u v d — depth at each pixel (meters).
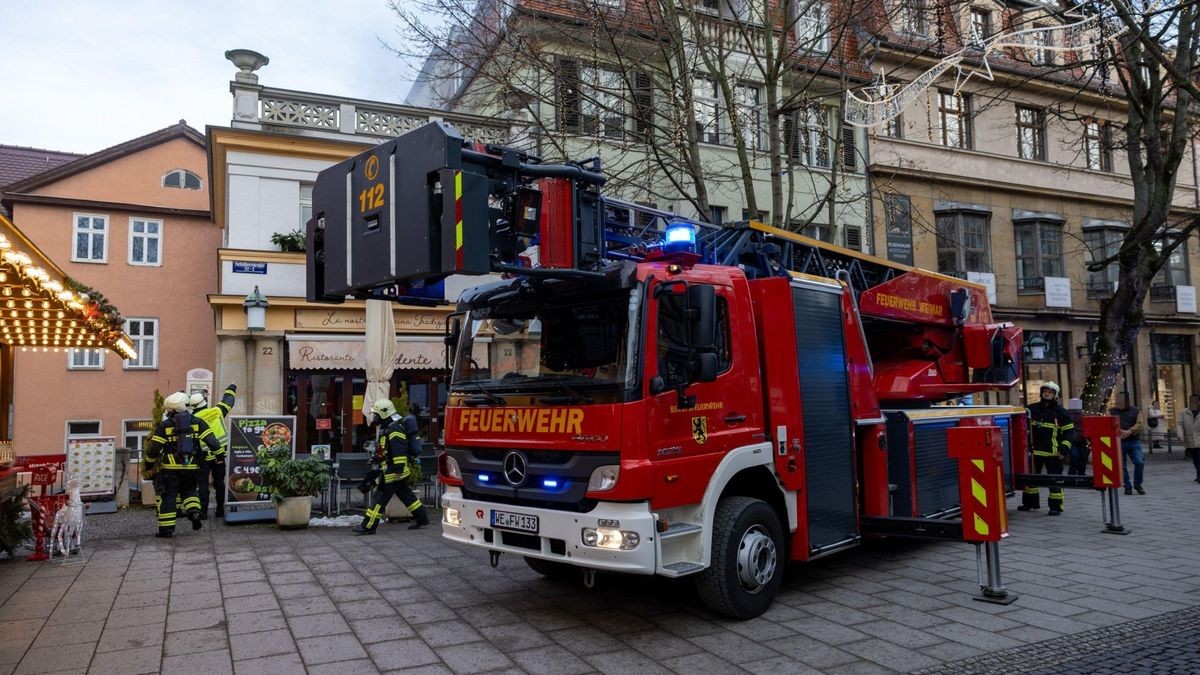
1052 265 25.00
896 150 22.33
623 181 13.18
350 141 16.27
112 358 20.88
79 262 20.97
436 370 16.92
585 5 12.62
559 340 5.77
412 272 4.93
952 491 8.38
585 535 5.24
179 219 22.11
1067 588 6.68
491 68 13.86
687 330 5.46
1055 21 15.51
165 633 5.51
